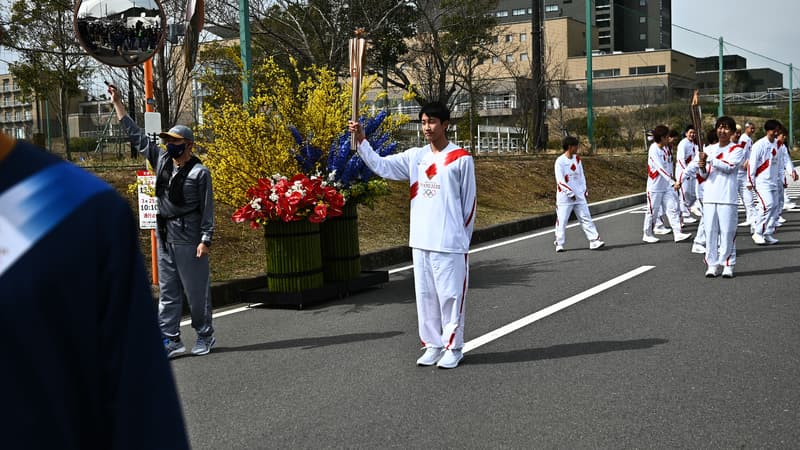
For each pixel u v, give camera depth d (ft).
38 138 51.08
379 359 19.36
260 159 28.81
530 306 24.75
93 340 4.10
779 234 41.45
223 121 29.04
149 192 27.99
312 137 28.94
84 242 4.01
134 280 4.24
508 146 121.29
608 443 13.28
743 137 44.34
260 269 32.04
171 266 20.56
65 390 3.98
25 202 3.95
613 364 17.94
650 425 14.03
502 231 45.57
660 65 258.57
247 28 37.14
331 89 29.76
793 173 45.75
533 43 91.86
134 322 4.21
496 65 187.52
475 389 16.57
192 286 20.42
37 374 3.85
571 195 37.09
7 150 4.08
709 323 21.52
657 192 39.19
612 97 236.43
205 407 16.21
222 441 14.21
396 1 70.03
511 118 135.33
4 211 3.91
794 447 12.87
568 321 22.45
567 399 15.64
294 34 65.77
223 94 31.19
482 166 63.82
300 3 63.41
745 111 234.17
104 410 4.22
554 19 240.94
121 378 4.17
